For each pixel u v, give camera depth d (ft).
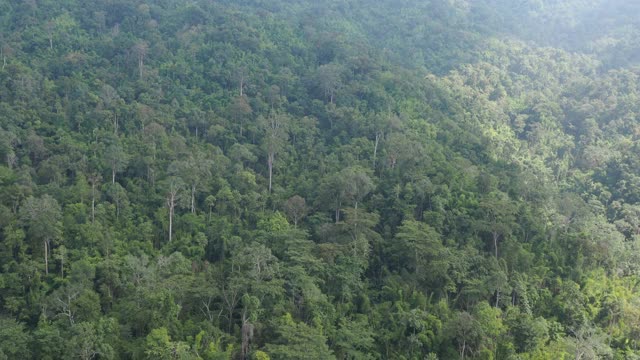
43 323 209.97
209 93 408.26
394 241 276.00
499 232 281.54
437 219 283.38
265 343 211.41
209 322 217.97
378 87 416.87
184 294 224.33
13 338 193.98
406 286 254.68
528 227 299.99
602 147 447.42
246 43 451.12
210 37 458.09
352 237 270.87
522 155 444.14
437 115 415.64
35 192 274.57
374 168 338.75
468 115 453.58
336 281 250.16
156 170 313.12
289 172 343.87
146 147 323.78
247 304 217.56
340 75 425.69
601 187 392.06
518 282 259.60
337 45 476.13
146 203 295.69
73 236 256.73
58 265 247.50
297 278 234.99
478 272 262.88
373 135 370.94
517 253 275.80
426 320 232.73
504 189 332.60
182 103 387.55
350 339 216.13
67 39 435.12
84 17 471.21
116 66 417.08
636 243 321.11
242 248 251.19
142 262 239.30
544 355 231.71
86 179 297.74
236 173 321.93
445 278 259.80
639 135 449.89
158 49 430.61
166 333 199.41
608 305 267.59
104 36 453.17
